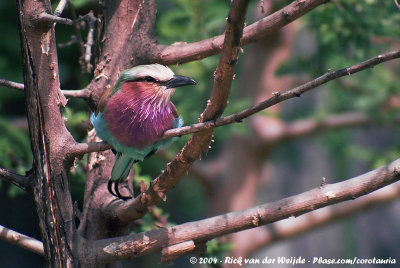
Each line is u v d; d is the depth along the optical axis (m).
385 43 12.33
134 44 7.18
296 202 5.94
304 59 14.16
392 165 5.72
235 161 19.09
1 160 10.23
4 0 15.06
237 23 4.63
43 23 5.58
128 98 6.84
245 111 5.14
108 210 6.62
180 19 14.39
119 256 5.94
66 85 15.48
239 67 19.09
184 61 7.07
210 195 19.20
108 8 7.30
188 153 5.72
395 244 28.39
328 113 19.16
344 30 10.72
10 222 18.58
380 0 11.71
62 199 5.88
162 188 6.12
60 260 5.77
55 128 5.85
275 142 18.92
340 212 17.97
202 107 13.70
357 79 16.58
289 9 6.35
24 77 5.69
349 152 19.36
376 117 17.41
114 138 6.82
